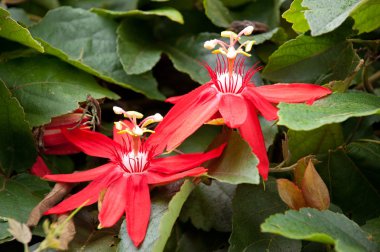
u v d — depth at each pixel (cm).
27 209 50
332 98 48
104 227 47
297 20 52
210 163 48
